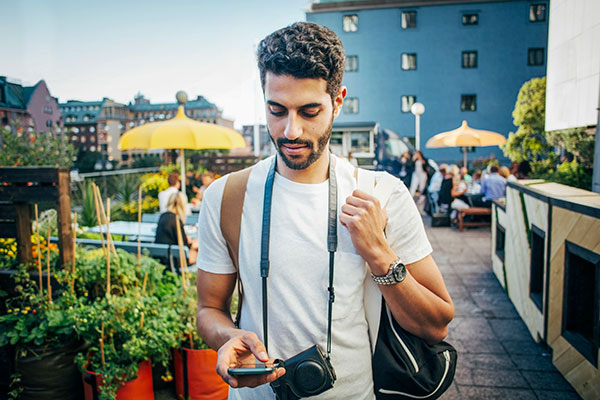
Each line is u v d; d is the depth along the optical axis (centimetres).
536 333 338
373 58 2800
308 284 104
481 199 900
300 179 108
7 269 267
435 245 719
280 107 94
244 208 110
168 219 436
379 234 97
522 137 1496
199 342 249
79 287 273
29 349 228
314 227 105
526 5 2670
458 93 2758
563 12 538
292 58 89
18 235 262
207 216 115
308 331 104
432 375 108
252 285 108
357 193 99
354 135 2864
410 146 1324
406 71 2786
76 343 239
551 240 298
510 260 436
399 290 99
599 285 225
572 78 506
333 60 93
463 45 2731
